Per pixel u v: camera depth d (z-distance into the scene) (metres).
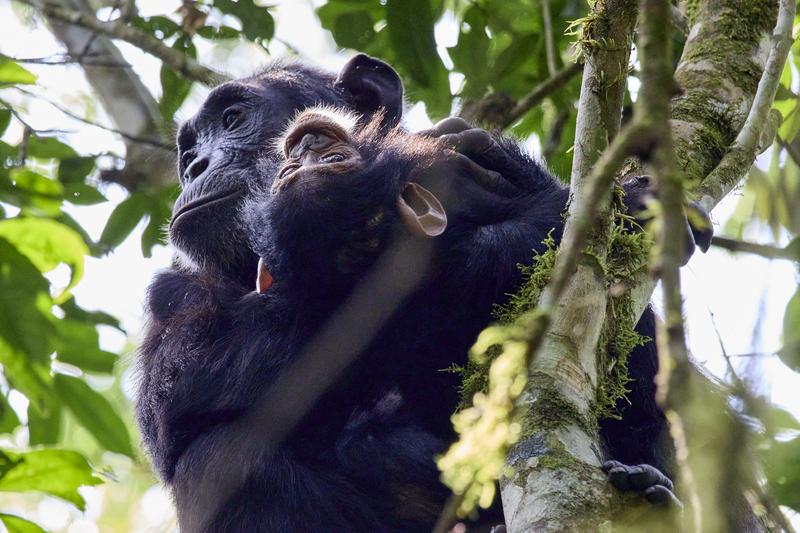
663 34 3.71
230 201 8.05
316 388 6.96
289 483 6.93
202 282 7.94
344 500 6.98
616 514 4.77
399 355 6.91
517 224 6.84
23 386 9.29
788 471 6.96
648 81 3.66
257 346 7.15
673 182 3.49
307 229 6.53
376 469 7.08
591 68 5.48
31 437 9.67
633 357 6.71
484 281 6.63
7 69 10.34
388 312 6.75
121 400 13.62
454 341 6.80
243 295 7.76
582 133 5.37
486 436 3.92
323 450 7.18
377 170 6.66
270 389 7.05
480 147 7.55
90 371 9.67
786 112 10.80
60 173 11.38
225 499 6.97
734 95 8.27
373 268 6.68
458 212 6.99
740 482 5.71
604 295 5.16
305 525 6.87
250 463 6.97
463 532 6.68
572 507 4.59
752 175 9.97
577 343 5.04
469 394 5.67
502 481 4.81
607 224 5.25
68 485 8.04
